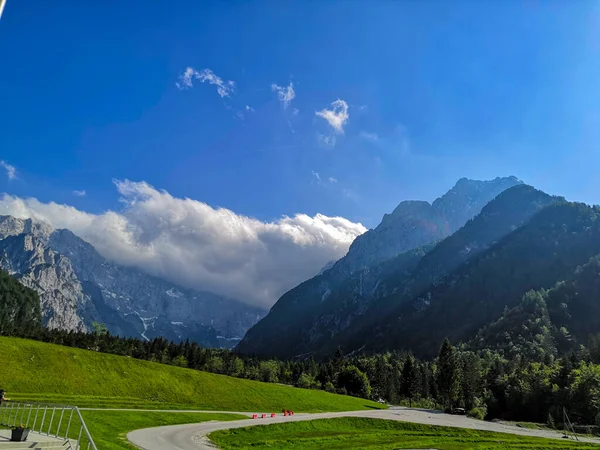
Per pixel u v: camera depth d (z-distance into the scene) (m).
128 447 43.94
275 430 72.62
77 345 165.88
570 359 162.25
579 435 94.50
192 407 89.62
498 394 153.75
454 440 73.50
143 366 104.50
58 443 30.53
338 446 59.06
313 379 198.00
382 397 191.00
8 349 88.50
